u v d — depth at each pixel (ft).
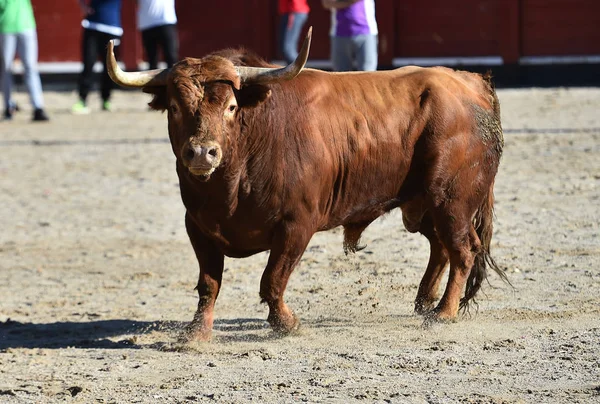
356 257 54.70
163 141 97.30
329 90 40.93
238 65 38.17
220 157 35.76
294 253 39.55
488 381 33.37
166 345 39.65
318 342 39.47
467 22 137.28
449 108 42.06
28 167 86.02
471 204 43.24
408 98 42.14
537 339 38.73
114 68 37.29
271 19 142.20
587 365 34.83
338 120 40.50
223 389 33.40
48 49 145.48
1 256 58.85
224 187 37.73
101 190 76.38
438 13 137.90
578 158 80.84
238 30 142.72
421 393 32.19
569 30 135.44
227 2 142.31
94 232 64.08
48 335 43.06
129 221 66.69
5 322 45.37
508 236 57.77
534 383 33.01
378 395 32.07
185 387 33.88
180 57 143.64
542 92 125.08
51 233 64.13
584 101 114.62
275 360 36.94
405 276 50.62
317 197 39.78
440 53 138.62
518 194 69.15
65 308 48.06
